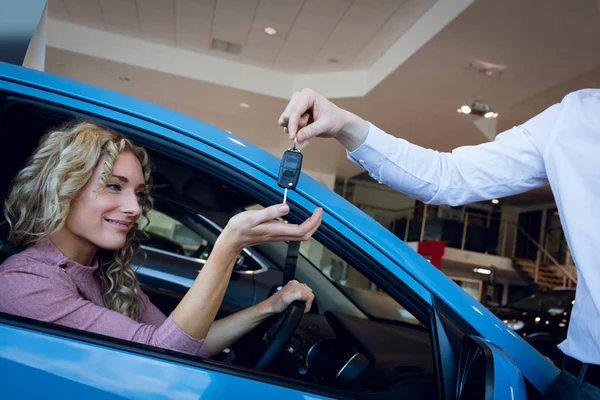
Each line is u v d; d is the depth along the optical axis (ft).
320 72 29.76
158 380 2.48
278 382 2.60
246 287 7.31
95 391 2.42
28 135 3.28
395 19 22.29
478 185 3.34
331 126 3.06
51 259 3.08
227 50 28.76
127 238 3.60
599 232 2.65
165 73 29.37
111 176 3.08
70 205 3.04
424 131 32.78
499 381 2.45
